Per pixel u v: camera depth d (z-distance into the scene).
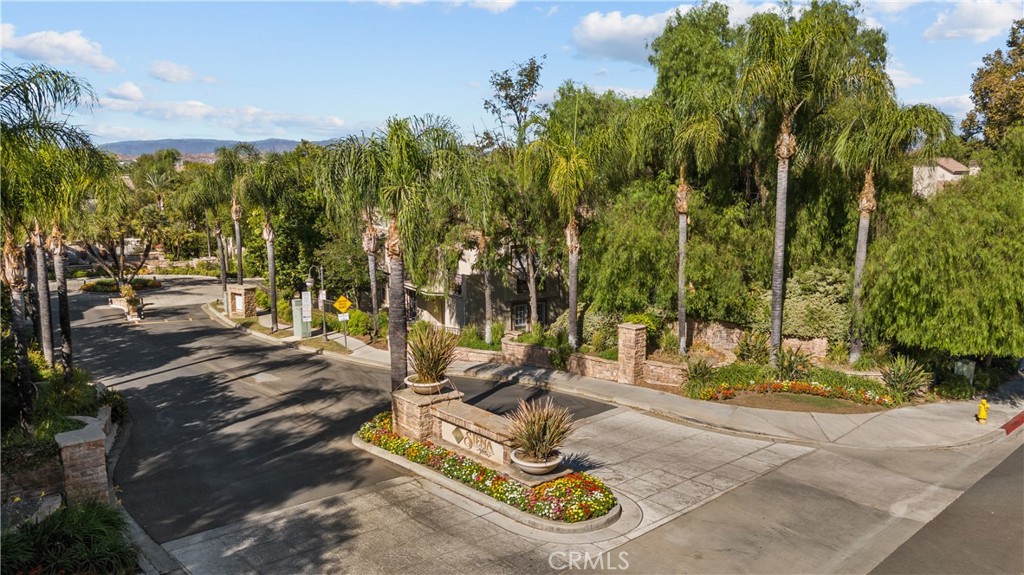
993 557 10.17
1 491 10.55
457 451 14.00
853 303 19.70
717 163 22.80
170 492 12.85
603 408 18.86
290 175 35.25
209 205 44.31
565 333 25.42
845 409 17.98
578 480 12.16
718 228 22.86
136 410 19.17
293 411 18.98
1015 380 22.97
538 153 22.72
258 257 41.09
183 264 64.38
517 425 12.64
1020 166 19.34
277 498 12.49
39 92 12.21
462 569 9.78
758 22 19.08
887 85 18.91
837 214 21.97
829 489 12.84
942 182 20.66
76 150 13.59
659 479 13.34
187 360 26.80
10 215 13.14
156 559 10.12
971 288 17.27
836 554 10.26
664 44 26.03
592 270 25.31
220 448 15.60
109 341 31.27
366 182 15.80
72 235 29.61
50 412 14.68
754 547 10.48
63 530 9.66
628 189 24.19
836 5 25.42
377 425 16.09
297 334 31.98
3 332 19.34
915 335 18.36
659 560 10.07
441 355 15.16
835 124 19.80
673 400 19.11
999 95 34.56
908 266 17.78
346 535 10.91
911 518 11.57
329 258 34.66
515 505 11.74
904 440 15.75
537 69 36.66
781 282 20.08
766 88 18.78
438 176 16.12
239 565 9.91
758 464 14.20
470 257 30.09
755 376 19.78
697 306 23.22
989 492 12.75
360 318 31.84
